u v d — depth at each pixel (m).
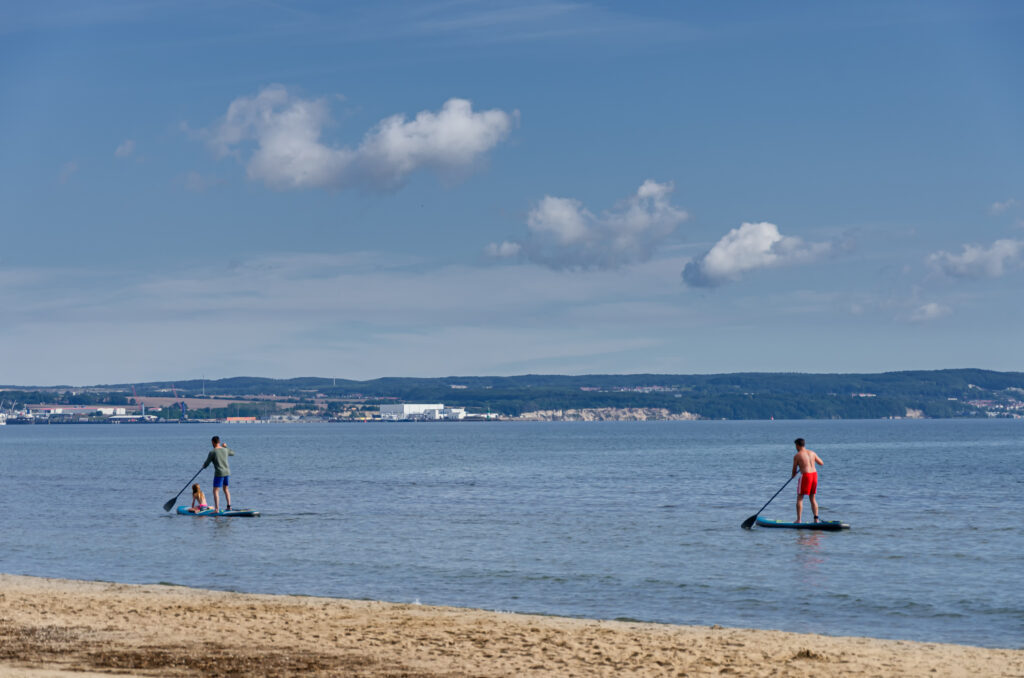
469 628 15.34
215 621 15.83
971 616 17.67
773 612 18.09
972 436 179.75
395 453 104.69
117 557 24.78
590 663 13.11
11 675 11.61
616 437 183.62
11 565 23.66
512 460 85.69
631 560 24.03
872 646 14.19
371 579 21.64
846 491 47.22
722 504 40.16
